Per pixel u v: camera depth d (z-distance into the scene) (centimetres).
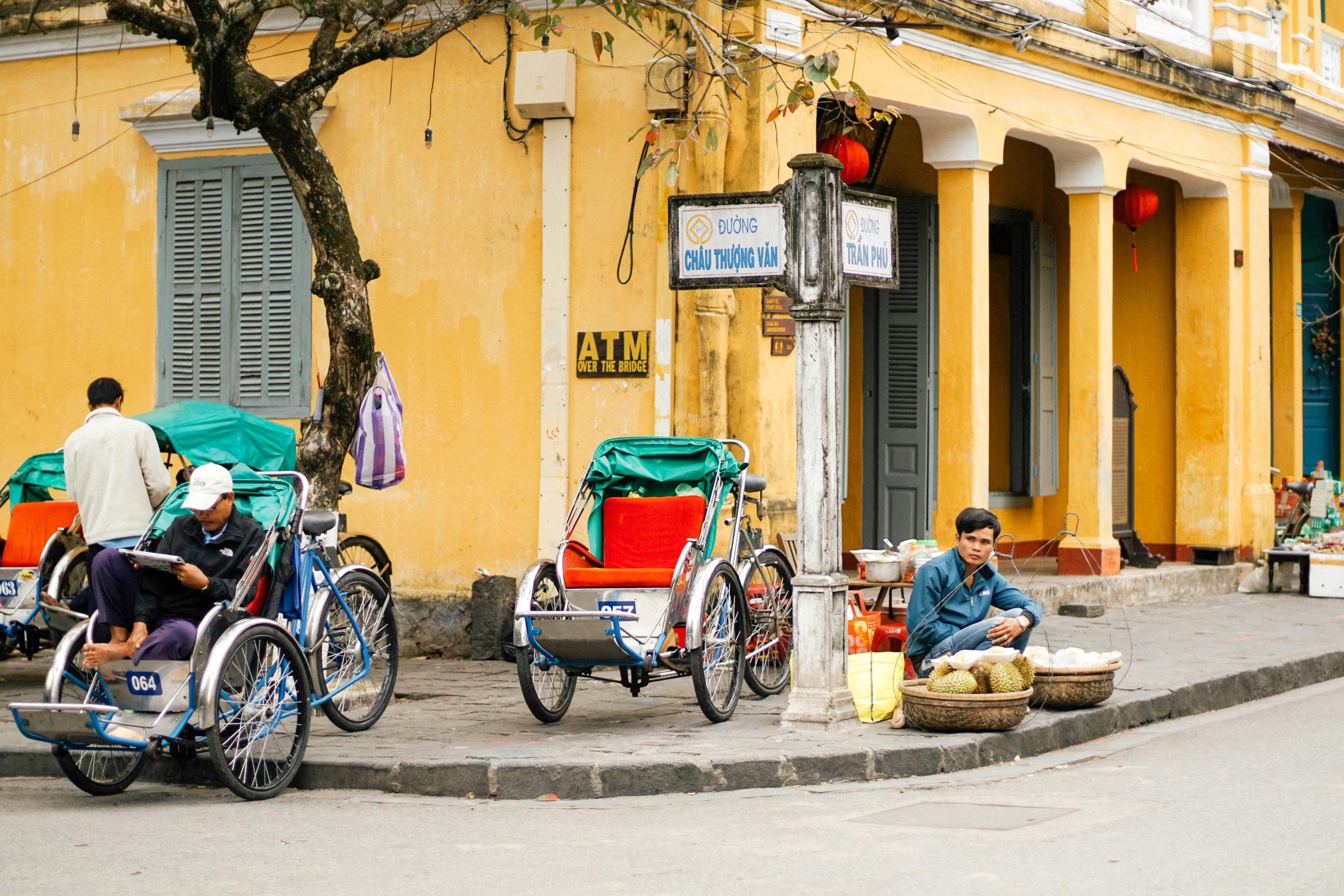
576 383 1084
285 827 612
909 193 1375
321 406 884
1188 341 1552
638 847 562
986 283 1228
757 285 778
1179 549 1559
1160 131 1425
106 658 671
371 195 1160
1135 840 556
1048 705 814
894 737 740
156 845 577
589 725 814
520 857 549
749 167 1031
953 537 1216
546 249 1091
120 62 1266
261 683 693
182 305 1242
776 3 1033
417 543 1141
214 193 1231
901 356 1367
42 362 1292
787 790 680
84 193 1279
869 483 1379
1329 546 1479
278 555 742
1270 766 710
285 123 858
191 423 930
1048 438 1500
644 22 1059
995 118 1227
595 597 832
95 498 860
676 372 1048
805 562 779
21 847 575
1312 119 1694
